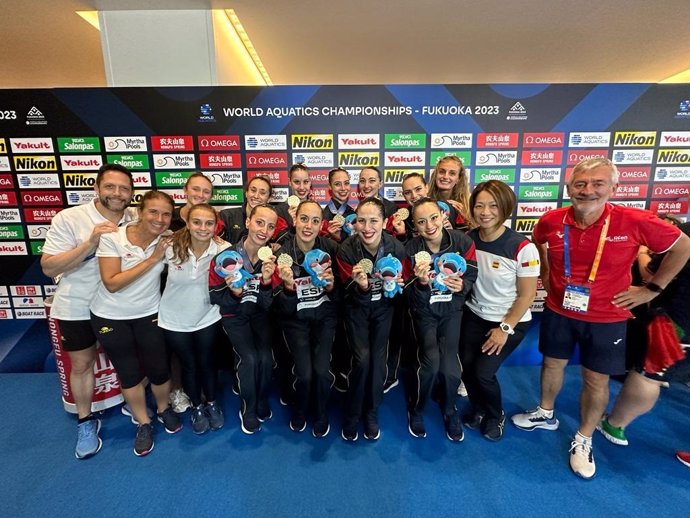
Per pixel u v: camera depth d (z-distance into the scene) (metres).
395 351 2.45
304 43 3.27
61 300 1.85
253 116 2.70
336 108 2.71
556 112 2.72
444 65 3.92
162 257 1.82
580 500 1.64
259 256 1.76
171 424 2.08
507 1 2.54
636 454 1.92
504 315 1.94
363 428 2.12
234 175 2.78
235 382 2.44
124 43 2.66
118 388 2.31
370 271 1.77
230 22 2.85
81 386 1.92
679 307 1.69
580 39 3.21
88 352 1.91
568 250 1.79
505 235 1.89
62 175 2.72
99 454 1.92
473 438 2.05
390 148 2.77
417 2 2.54
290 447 1.97
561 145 2.77
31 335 2.88
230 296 1.83
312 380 1.98
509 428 2.13
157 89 2.64
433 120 2.73
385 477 1.77
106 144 2.69
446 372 1.93
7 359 2.89
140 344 1.90
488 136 2.76
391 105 2.71
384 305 1.88
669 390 2.52
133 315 1.84
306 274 1.87
